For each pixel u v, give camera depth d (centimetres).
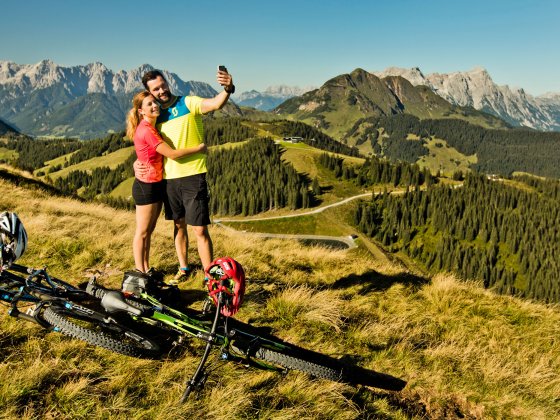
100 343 428
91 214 1560
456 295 920
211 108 586
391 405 523
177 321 479
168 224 1533
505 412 555
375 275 1017
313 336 652
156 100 599
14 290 492
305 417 453
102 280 749
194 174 618
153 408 428
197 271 806
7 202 1464
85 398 431
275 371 507
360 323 725
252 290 779
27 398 423
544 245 19588
